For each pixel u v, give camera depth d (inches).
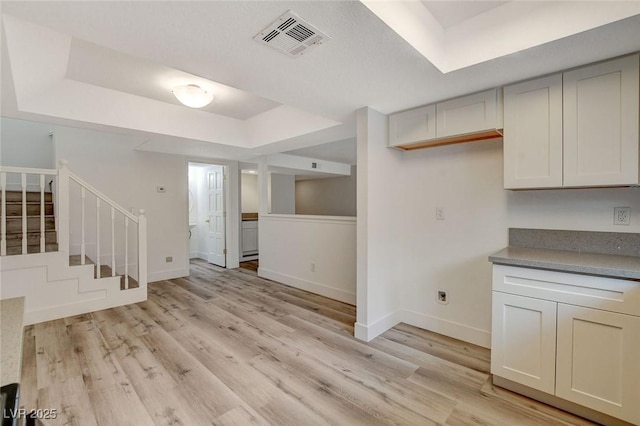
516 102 78.7
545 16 60.9
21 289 114.5
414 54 65.7
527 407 68.4
